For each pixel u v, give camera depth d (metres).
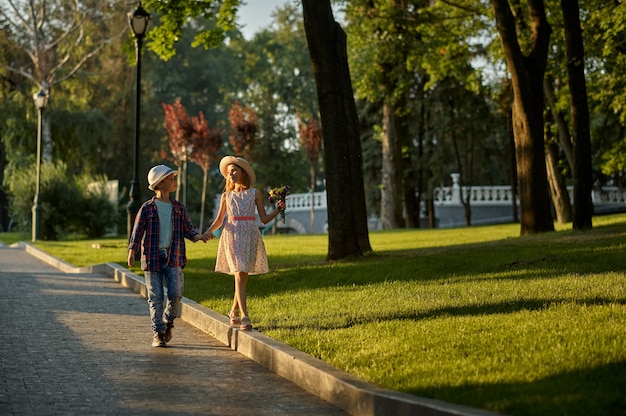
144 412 9.72
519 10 39.34
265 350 12.59
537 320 12.64
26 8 68.25
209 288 20.23
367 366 10.98
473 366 10.30
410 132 67.50
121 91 80.25
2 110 66.06
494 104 70.31
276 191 14.34
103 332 15.53
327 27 23.59
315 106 102.50
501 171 79.88
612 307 13.20
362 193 24.38
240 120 62.47
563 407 8.31
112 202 56.56
